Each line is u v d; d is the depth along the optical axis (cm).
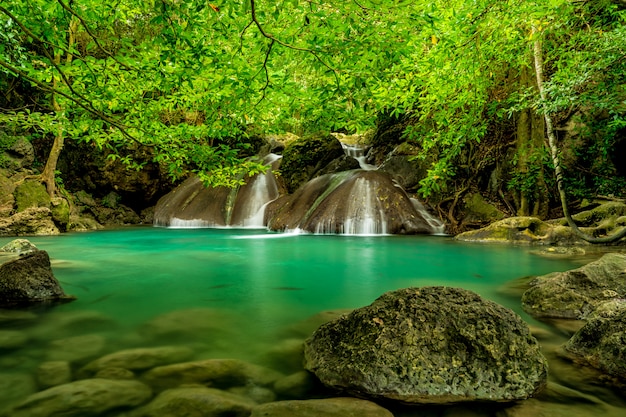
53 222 1453
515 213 1305
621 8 598
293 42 349
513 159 1270
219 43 397
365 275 657
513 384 230
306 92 411
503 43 575
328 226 1310
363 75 359
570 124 1256
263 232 1448
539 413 214
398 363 236
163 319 399
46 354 299
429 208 1438
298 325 379
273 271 698
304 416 202
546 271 677
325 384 245
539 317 392
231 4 308
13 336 342
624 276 397
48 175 1528
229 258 848
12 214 1391
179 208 1761
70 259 836
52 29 359
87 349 311
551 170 1210
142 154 1870
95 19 383
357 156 2019
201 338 340
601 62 444
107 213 1881
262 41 346
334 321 293
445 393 226
